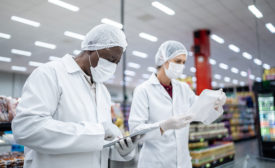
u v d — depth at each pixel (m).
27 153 1.15
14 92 9.99
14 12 5.83
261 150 4.98
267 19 6.59
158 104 1.73
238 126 10.23
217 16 6.56
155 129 1.31
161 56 1.82
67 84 1.12
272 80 4.93
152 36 8.23
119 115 3.35
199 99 1.33
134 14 6.30
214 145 5.39
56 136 0.94
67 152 0.96
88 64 1.20
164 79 1.85
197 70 7.57
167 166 1.63
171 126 1.27
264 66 12.80
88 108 1.15
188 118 1.28
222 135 5.73
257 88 5.16
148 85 1.81
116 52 1.18
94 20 6.49
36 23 6.54
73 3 5.49
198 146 4.91
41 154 1.05
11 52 9.33
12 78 10.41
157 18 6.64
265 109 5.06
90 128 1.00
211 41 8.80
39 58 10.55
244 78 18.14
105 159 1.25
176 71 1.75
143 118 1.67
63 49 9.23
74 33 7.42
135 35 8.08
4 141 2.11
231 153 5.64
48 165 1.03
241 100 11.98
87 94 1.19
